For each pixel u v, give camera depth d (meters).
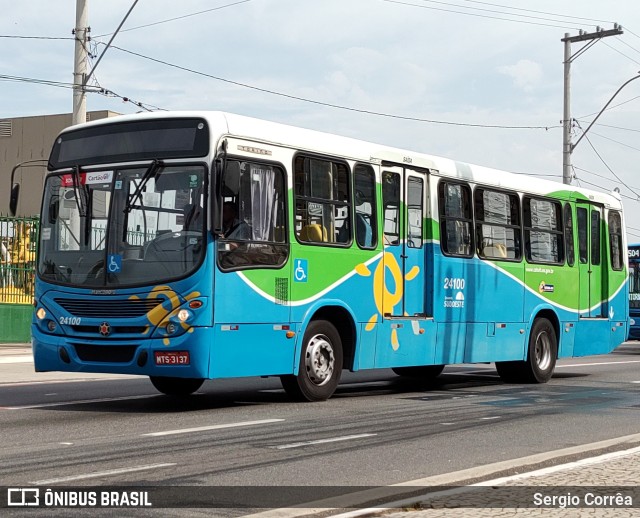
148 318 12.32
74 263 12.98
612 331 21.09
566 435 11.12
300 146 13.66
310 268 13.68
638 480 7.96
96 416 12.17
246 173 12.80
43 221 13.42
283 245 13.26
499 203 17.75
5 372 19.55
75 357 12.79
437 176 16.22
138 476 8.12
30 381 17.70
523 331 18.22
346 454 9.48
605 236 20.98
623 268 21.58
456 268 16.50
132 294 12.44
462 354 16.64
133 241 12.62
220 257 12.35
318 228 13.88
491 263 17.39
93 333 12.69
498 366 18.89
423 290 15.86
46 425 11.24
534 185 18.78
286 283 13.30
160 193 12.58
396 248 15.28
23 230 26.73
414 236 15.70
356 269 14.45
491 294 17.38
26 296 26.81
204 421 11.70
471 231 16.95
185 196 12.42
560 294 19.34
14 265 26.56
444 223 16.31
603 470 8.46
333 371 14.22
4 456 9.02
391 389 17.03
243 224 12.70
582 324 20.03
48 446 9.63
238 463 8.86
